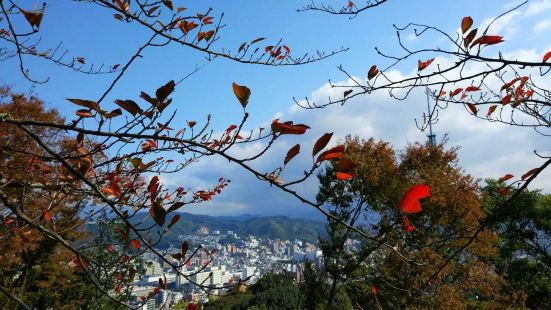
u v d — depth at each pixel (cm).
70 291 1048
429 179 1288
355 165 137
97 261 211
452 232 1219
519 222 1566
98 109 140
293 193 146
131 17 215
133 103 143
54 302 1067
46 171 262
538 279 1780
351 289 1296
